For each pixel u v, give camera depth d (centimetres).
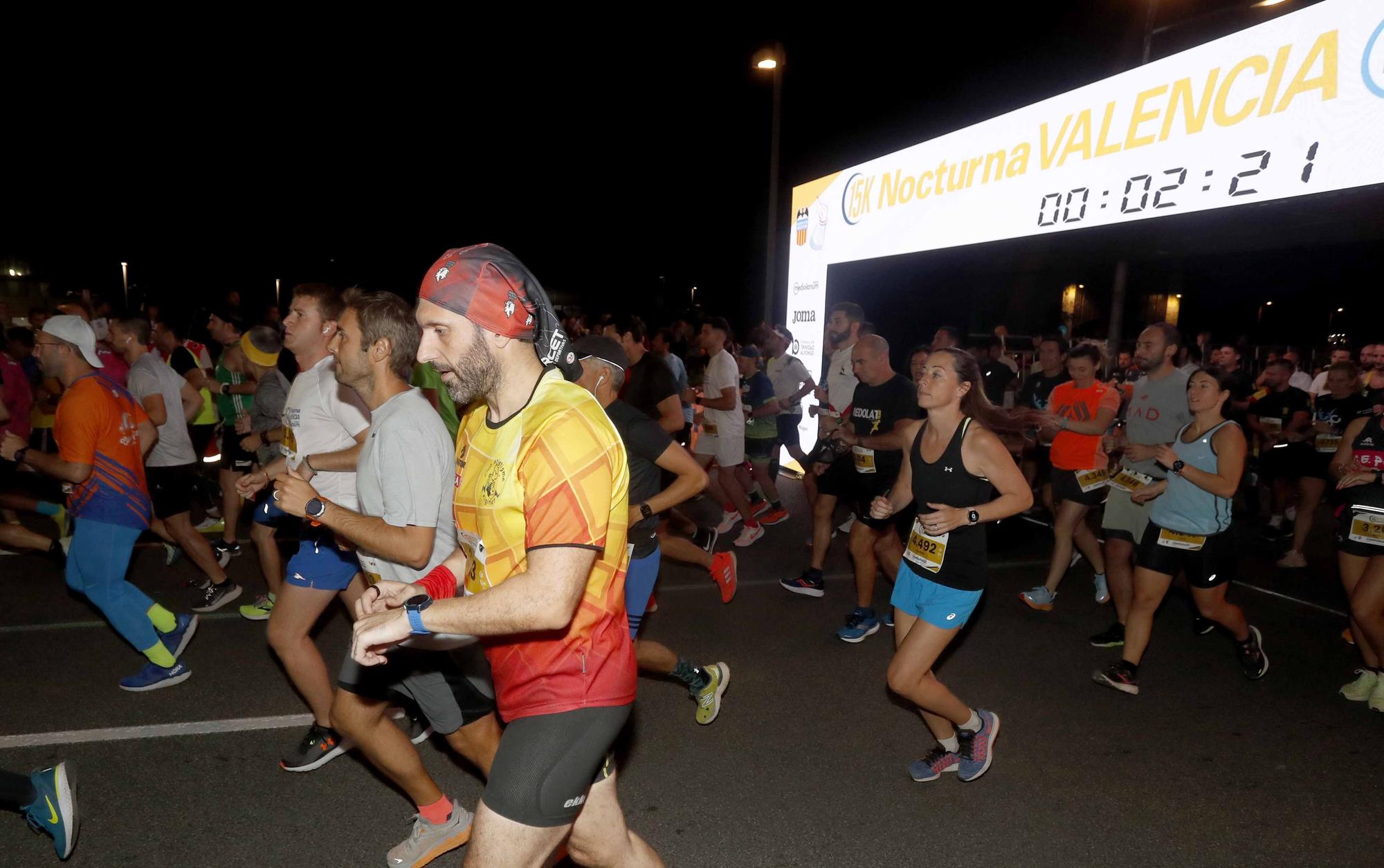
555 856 202
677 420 587
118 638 480
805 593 598
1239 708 427
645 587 347
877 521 504
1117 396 547
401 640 165
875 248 1050
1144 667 482
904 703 427
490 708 273
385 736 267
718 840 306
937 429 333
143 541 691
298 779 337
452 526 253
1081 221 763
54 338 373
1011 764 367
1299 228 596
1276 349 1023
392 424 237
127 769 341
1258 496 912
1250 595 621
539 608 157
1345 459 447
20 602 536
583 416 170
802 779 351
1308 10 575
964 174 905
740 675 459
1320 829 321
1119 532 501
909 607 334
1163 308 1582
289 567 314
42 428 849
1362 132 543
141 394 499
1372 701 425
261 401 507
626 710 185
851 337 749
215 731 374
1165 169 684
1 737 365
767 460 811
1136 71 708
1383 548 411
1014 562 707
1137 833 316
